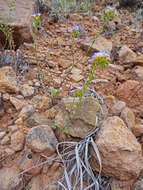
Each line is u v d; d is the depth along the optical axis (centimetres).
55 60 60
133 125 45
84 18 90
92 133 39
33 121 40
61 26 80
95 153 36
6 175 34
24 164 35
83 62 63
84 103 43
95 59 35
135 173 35
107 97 50
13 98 43
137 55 72
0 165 35
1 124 40
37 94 47
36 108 44
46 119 41
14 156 36
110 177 37
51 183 35
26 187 35
